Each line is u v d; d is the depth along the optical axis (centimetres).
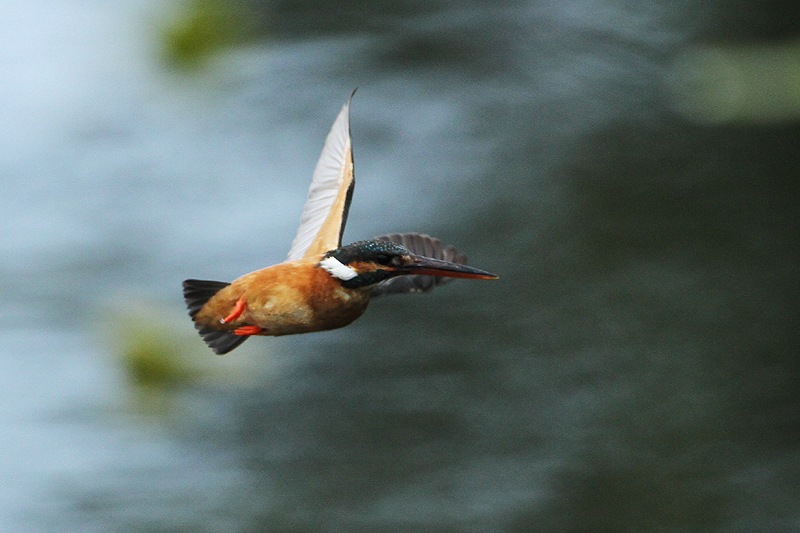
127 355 1529
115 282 1683
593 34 2305
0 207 1900
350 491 1309
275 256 1734
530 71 2188
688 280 1628
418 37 2331
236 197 1902
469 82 2177
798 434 1343
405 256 647
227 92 2209
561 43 2280
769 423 1369
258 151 2022
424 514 1270
